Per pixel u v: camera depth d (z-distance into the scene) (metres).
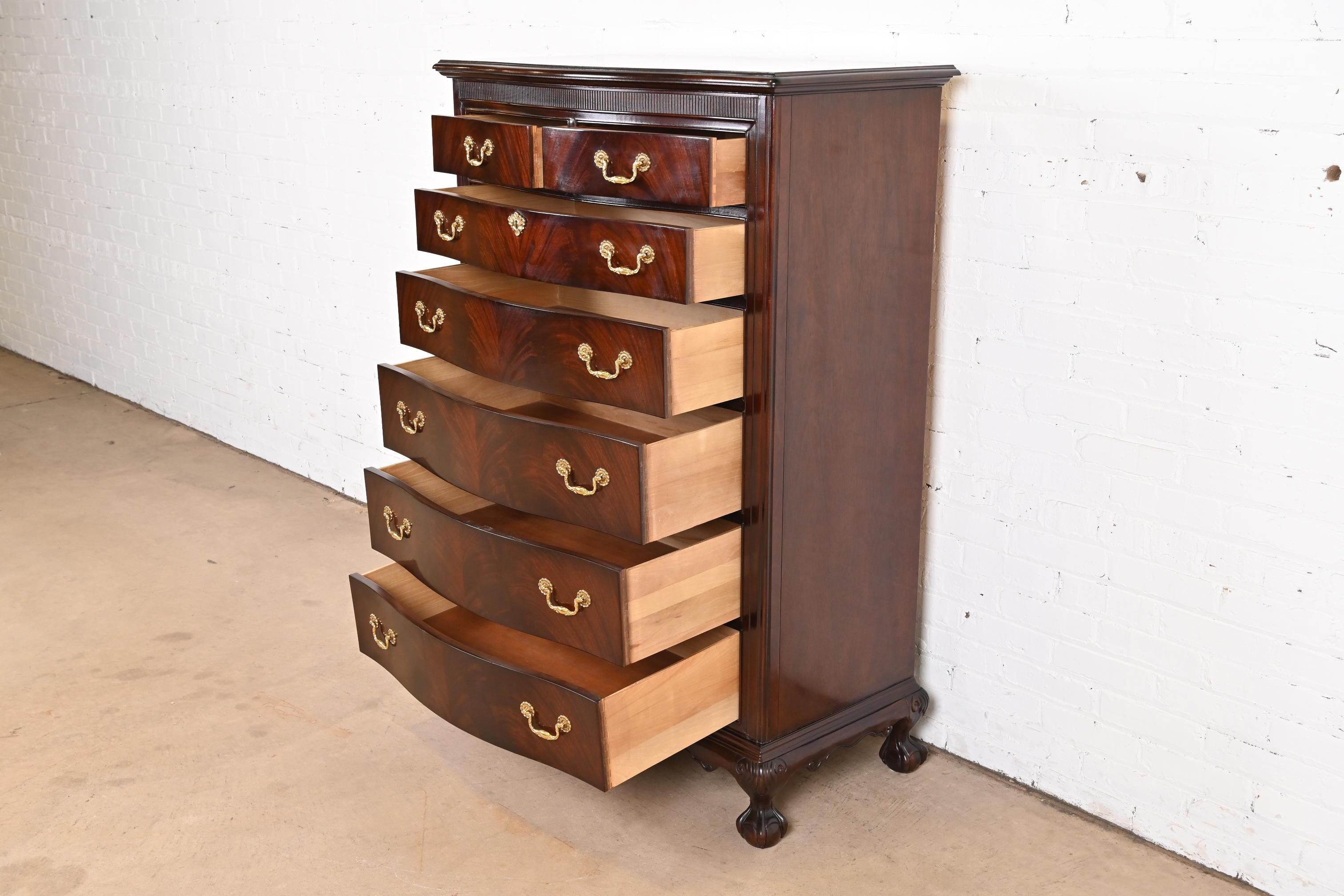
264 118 3.46
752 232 1.77
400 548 2.23
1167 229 1.84
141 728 2.38
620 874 1.98
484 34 2.81
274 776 2.24
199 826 2.09
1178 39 1.77
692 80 1.77
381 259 3.25
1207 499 1.89
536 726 1.94
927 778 2.26
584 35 2.60
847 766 2.29
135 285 4.21
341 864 2.00
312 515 3.45
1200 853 2.01
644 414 2.12
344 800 2.17
